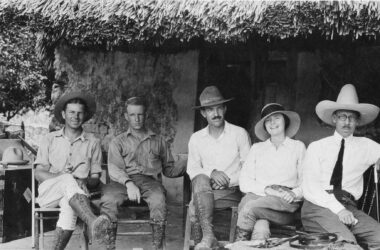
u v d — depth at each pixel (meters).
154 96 7.90
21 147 7.16
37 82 10.72
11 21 6.12
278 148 5.64
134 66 7.87
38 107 11.32
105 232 5.32
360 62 7.49
